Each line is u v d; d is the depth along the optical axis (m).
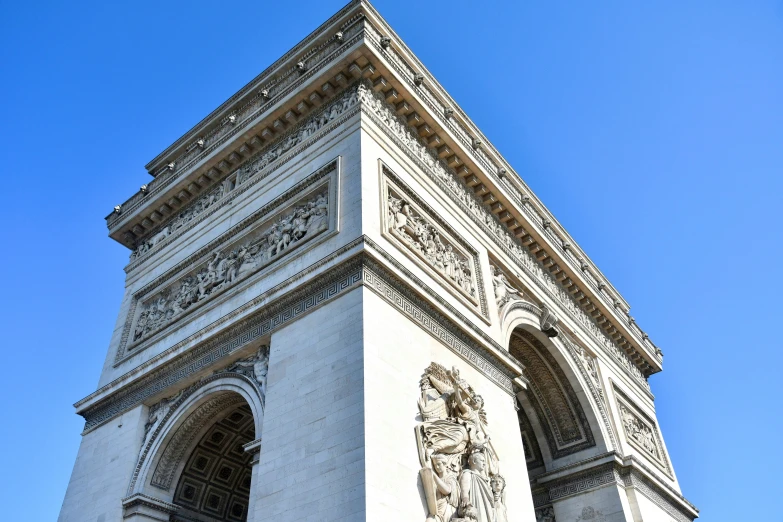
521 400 53.75
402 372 30.67
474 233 44.38
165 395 39.09
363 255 31.44
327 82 40.81
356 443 26.66
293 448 28.97
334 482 26.52
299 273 33.59
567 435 52.81
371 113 38.72
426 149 43.56
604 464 49.25
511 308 45.09
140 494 35.56
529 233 51.31
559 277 55.62
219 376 35.88
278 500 28.14
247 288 37.25
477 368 36.91
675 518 54.69
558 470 51.12
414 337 32.78
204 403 37.00
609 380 57.62
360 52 39.22
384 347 30.19
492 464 32.97
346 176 35.91
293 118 42.91
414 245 36.75
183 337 39.44
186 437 37.91
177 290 44.12
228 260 40.75
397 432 28.55
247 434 41.19
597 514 48.09
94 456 40.19
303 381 30.55
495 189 47.81
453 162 45.28
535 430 53.78
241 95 48.53
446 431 31.09
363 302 30.30
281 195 39.31
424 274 36.34
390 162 38.25
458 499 29.75
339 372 29.25
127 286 48.94
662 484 53.50
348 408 27.88
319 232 35.19
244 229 40.81
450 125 44.41
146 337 42.94
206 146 48.97
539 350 51.38
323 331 31.23
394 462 27.53
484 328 39.69
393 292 32.75
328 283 32.56
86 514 37.41
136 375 40.44
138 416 39.16
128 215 51.06
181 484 38.41
